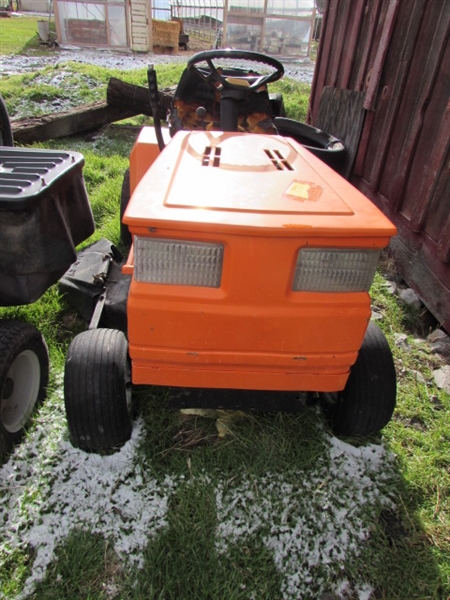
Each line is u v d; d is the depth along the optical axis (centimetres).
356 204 147
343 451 193
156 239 130
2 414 181
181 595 143
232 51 233
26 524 160
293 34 1463
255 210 135
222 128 244
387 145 377
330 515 169
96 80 820
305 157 194
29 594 142
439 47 303
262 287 136
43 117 580
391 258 359
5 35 1555
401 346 265
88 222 225
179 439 193
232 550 156
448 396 230
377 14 410
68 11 1363
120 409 174
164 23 1489
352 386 183
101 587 145
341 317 141
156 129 236
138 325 139
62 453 184
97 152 569
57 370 225
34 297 187
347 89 481
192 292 137
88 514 164
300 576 151
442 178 292
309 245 132
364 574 153
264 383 157
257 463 184
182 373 153
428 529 168
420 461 194
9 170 190
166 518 164
